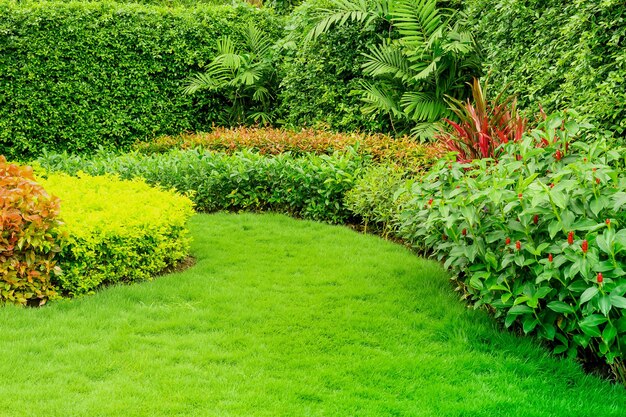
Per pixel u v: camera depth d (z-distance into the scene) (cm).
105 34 1040
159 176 748
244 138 855
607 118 539
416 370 361
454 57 859
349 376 352
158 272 525
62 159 786
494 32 777
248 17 1159
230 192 739
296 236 620
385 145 769
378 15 922
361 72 951
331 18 923
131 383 333
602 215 365
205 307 446
